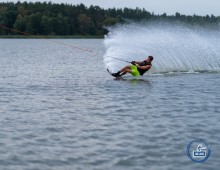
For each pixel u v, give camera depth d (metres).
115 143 10.23
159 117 12.88
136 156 9.34
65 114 13.32
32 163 8.93
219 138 10.59
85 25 149.75
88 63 37.91
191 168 8.69
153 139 10.53
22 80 22.23
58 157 9.28
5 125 11.87
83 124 12.00
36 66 33.38
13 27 142.12
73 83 20.89
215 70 26.23
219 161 9.06
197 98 16.12
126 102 15.34
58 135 10.89
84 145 10.08
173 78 22.44
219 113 13.38
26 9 149.12
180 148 9.86
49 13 143.62
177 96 16.59
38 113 13.45
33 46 95.44
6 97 16.39
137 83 20.47
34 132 11.16
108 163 8.93
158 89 18.44
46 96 16.69
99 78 23.20
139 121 12.36
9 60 41.69
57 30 143.38
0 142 10.28
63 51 68.75
